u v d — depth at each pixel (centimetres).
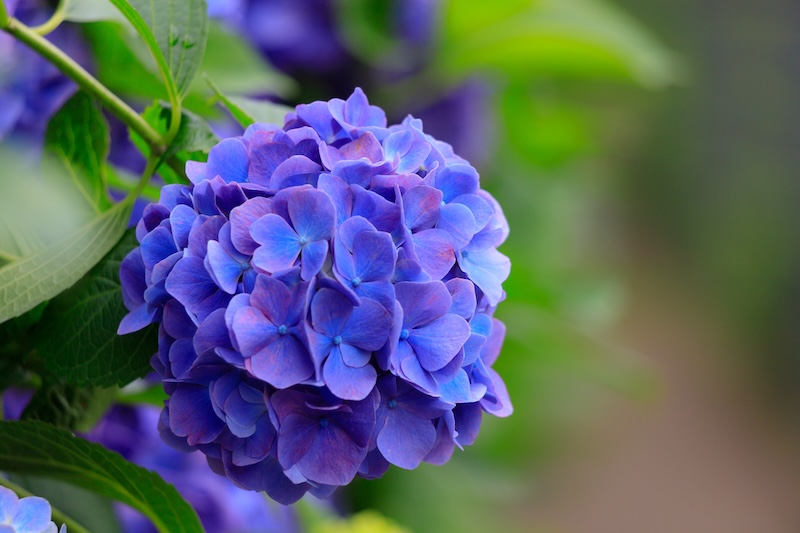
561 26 195
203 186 119
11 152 133
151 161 127
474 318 121
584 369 214
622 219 720
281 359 116
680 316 690
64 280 122
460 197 121
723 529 517
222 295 117
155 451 141
